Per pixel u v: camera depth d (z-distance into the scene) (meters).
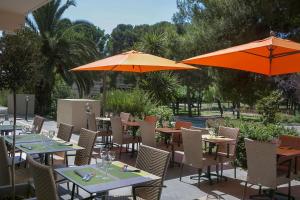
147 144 7.45
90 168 3.91
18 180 4.44
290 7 12.29
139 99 13.95
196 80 28.17
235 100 15.26
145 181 3.50
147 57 8.95
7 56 4.06
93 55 19.22
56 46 18.34
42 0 5.47
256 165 5.15
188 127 8.35
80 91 19.77
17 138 5.85
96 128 9.26
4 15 6.20
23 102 19.25
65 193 5.38
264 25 13.16
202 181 6.54
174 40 19.28
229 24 13.50
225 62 6.47
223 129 7.32
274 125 8.10
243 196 5.44
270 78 14.05
